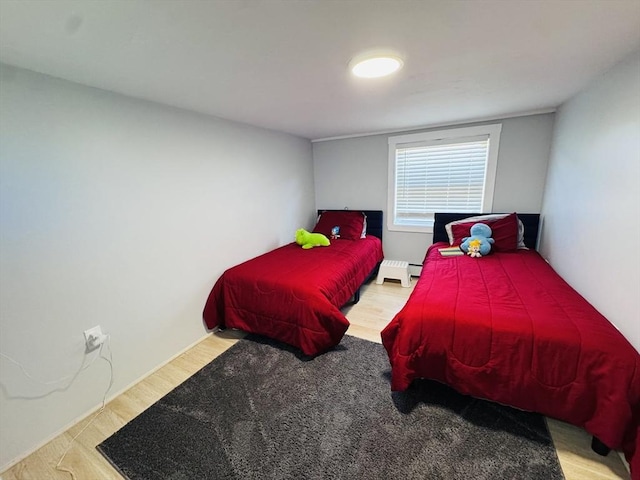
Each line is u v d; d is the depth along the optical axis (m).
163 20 1.00
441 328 1.60
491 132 3.05
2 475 1.40
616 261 1.51
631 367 1.23
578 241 2.01
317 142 4.09
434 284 2.08
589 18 1.08
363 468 1.34
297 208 3.89
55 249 1.54
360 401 1.74
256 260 2.89
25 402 1.47
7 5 0.88
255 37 1.14
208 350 2.36
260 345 2.40
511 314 1.58
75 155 1.60
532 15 1.05
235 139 2.76
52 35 1.08
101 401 1.80
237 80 1.63
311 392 1.83
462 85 1.86
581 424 1.36
